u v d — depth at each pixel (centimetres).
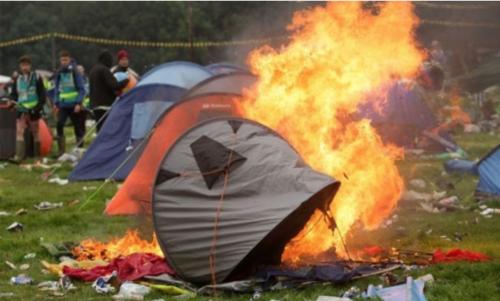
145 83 4069
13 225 2866
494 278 2008
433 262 2194
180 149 2156
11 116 5081
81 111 5294
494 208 3131
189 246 2036
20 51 12506
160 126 3103
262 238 1964
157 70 4131
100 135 4103
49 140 5306
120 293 1975
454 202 3195
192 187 2091
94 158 4072
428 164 4362
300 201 1995
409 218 2933
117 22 12238
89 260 2338
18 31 12494
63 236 2719
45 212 3222
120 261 2202
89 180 4038
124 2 12212
